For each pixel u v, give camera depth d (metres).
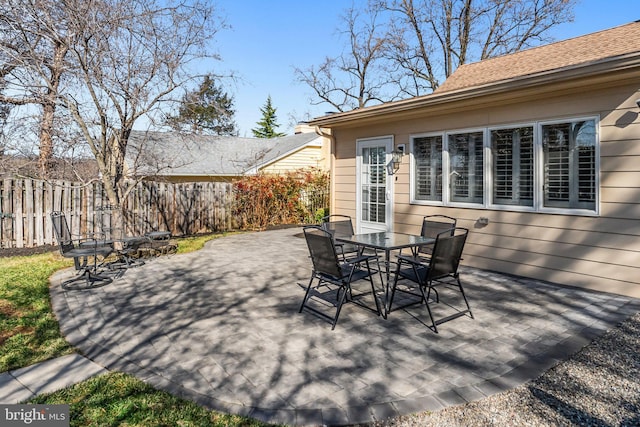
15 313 3.99
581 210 4.78
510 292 4.70
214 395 2.47
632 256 4.39
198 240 8.94
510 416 2.24
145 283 5.24
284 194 11.96
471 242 5.99
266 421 2.20
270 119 38.47
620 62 3.86
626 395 2.44
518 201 5.41
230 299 4.51
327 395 2.46
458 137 6.14
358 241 4.34
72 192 8.14
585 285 4.78
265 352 3.10
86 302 4.41
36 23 5.85
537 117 5.13
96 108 6.35
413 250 5.11
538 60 6.59
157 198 9.41
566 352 3.06
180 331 3.54
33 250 7.50
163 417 2.24
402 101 6.01
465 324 3.68
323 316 3.91
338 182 8.53
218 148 16.56
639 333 3.41
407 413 2.28
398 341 3.30
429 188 6.63
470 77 7.50
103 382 2.64
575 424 2.16
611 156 4.50
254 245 8.34
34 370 2.82
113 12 6.07
